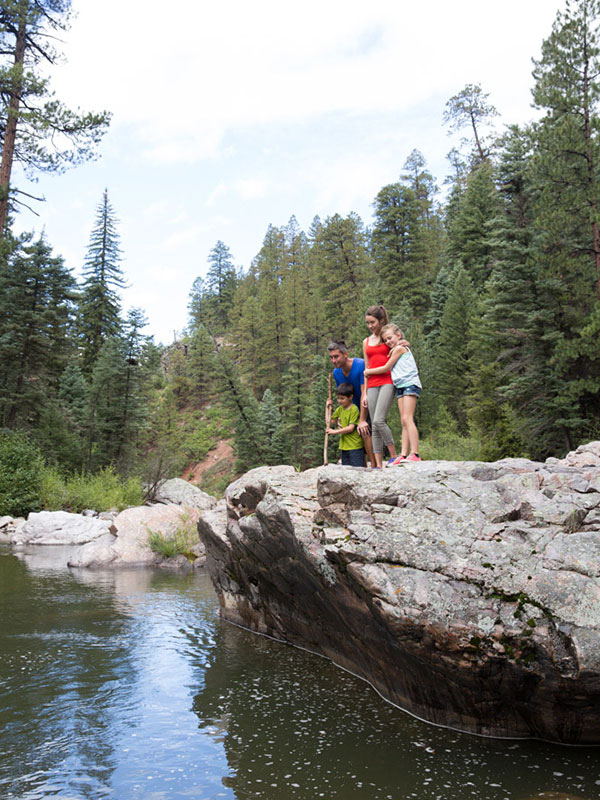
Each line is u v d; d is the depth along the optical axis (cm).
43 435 3262
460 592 395
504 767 354
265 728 422
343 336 5762
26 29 2864
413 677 432
